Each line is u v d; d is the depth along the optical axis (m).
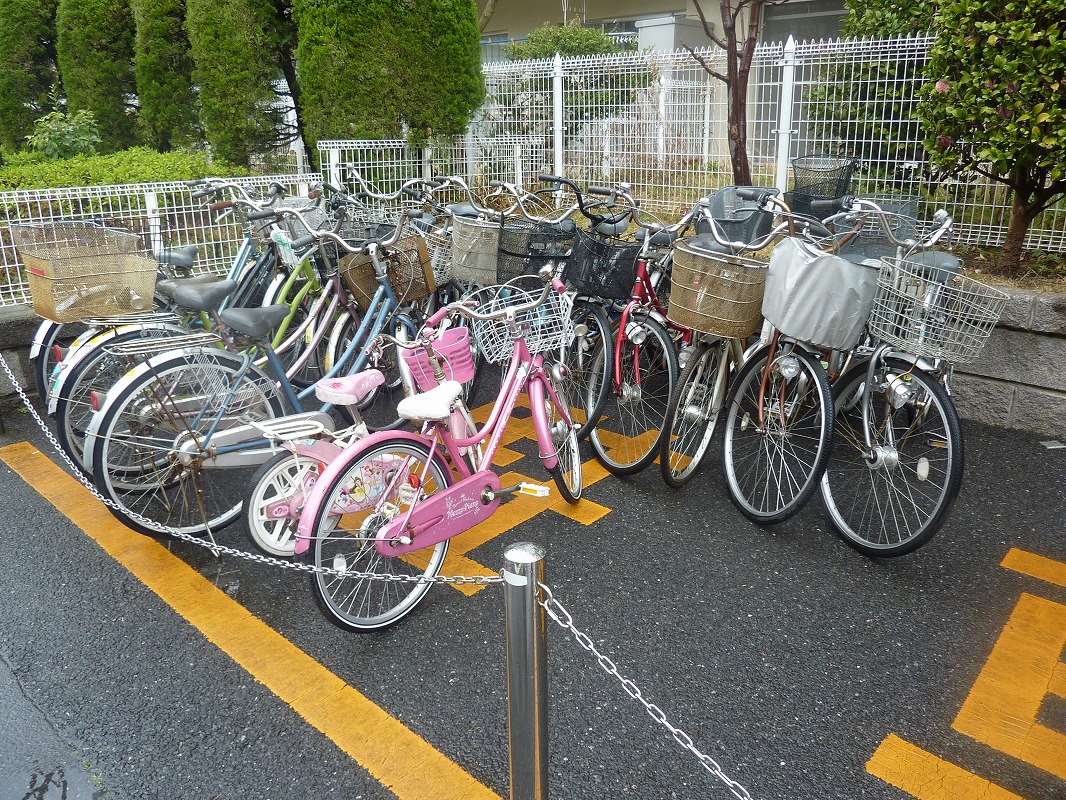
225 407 3.33
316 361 4.79
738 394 3.66
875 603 2.98
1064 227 4.97
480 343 3.36
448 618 2.95
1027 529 3.49
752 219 4.09
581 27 10.85
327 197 6.31
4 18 10.45
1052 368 4.35
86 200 5.36
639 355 4.29
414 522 2.79
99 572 3.28
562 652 2.73
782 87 6.20
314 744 2.36
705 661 2.68
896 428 3.69
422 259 4.45
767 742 2.33
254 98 8.60
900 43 5.46
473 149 8.27
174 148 9.77
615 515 3.67
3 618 2.98
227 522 3.55
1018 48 4.04
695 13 11.43
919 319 2.99
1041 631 2.82
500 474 4.14
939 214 3.39
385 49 7.32
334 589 3.11
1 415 4.71
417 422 3.26
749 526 3.56
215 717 2.47
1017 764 2.25
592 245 3.91
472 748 2.34
